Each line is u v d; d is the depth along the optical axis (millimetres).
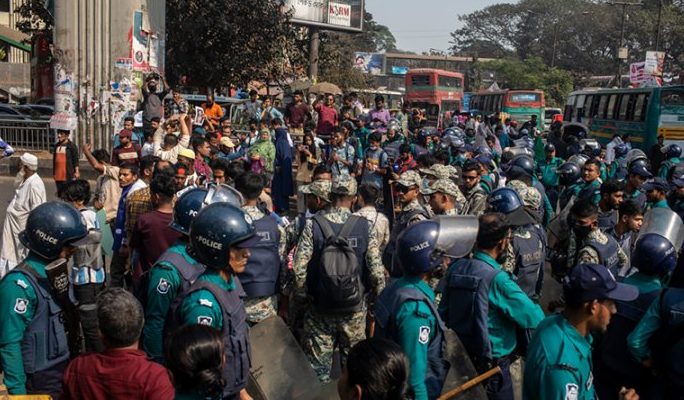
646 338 4199
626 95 29844
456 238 4039
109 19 16422
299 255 5398
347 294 5266
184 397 3016
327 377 5473
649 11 78938
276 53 26688
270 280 5480
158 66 17266
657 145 21734
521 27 102062
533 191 7520
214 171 8703
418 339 3783
